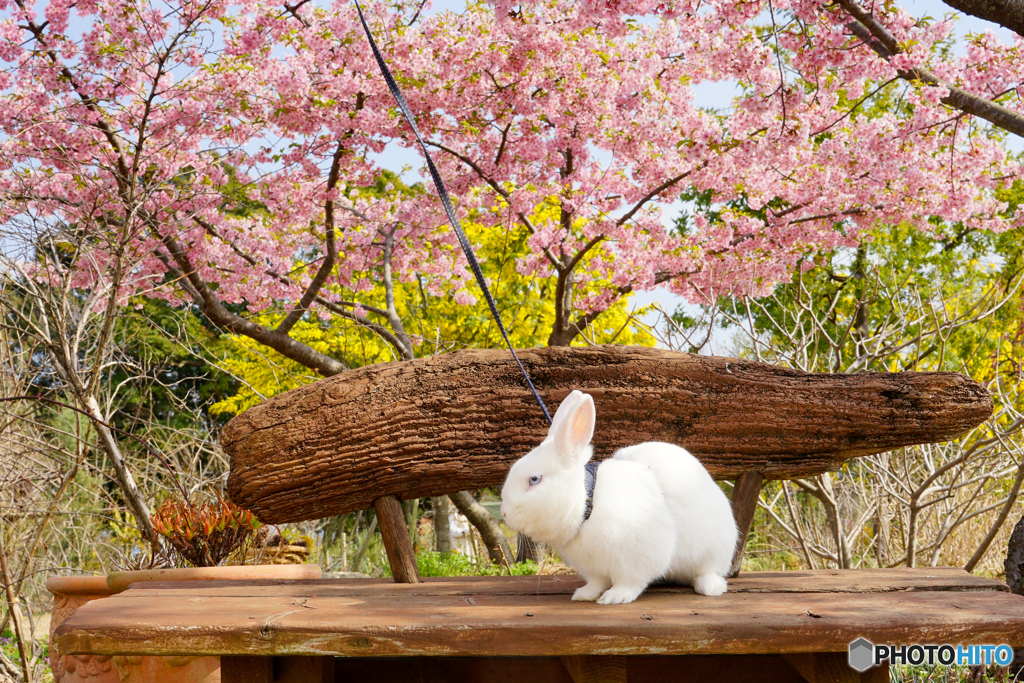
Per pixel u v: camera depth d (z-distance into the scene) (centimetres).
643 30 594
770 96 504
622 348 284
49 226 453
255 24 539
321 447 274
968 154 541
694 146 545
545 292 906
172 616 202
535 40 523
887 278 885
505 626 182
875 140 525
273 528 569
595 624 181
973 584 246
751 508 277
